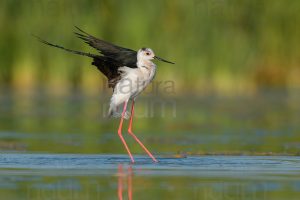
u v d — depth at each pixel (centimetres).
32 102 2216
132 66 1162
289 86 2831
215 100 2352
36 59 2458
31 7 2403
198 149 1314
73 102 2238
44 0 2381
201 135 1569
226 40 2422
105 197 809
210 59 2416
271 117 1955
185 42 2370
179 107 2184
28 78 2470
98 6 2361
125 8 2353
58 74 2445
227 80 2453
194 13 2375
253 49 2516
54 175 965
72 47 2381
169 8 2362
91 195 820
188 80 2397
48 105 2153
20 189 851
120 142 1433
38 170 1012
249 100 2391
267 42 2698
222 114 2025
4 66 2469
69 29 2369
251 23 2505
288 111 2105
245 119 1909
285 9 2695
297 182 917
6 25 2441
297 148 1330
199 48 2384
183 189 862
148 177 955
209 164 1101
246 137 1527
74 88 2478
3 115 1897
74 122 1806
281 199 804
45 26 2394
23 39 2438
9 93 2438
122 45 2344
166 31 2353
